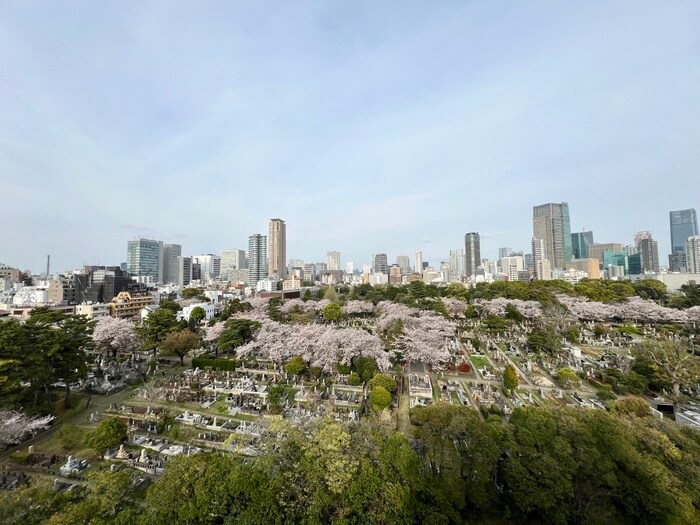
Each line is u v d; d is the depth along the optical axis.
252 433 29.95
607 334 68.81
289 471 18.64
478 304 91.56
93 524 15.40
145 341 53.81
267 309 88.00
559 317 73.81
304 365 45.47
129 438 29.70
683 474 20.14
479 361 54.38
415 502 18.19
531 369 49.09
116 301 93.81
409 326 60.34
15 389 29.75
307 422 24.91
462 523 19.44
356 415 33.81
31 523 15.52
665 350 44.25
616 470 20.14
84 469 25.53
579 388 42.84
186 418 33.34
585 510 20.03
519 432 22.16
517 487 19.86
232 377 46.81
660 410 36.91
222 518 17.58
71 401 37.00
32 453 27.06
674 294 102.75
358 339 45.84
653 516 19.09
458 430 21.30
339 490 17.36
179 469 18.88
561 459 20.14
